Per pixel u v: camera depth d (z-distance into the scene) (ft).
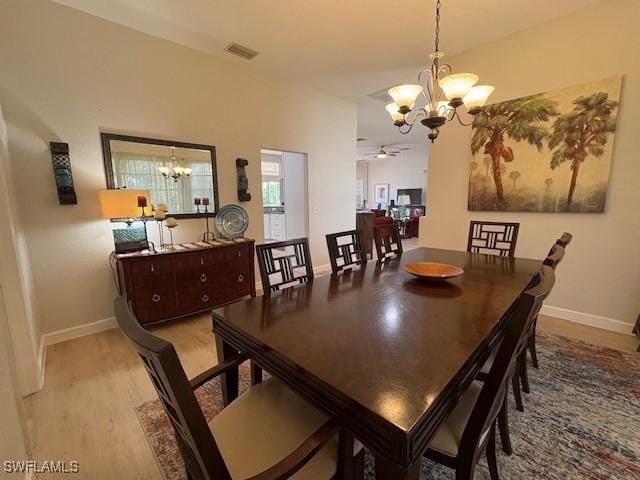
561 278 9.54
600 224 8.68
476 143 10.89
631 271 8.31
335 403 2.71
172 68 10.23
